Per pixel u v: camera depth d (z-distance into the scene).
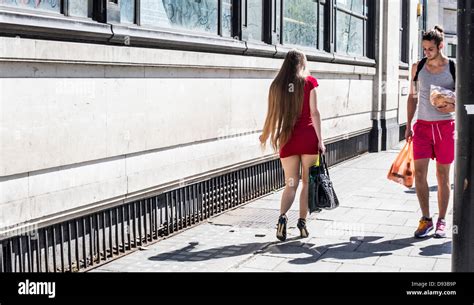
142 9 6.12
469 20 3.55
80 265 5.23
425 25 20.12
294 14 9.88
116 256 5.61
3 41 4.24
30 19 4.52
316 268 5.29
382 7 14.09
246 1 8.12
